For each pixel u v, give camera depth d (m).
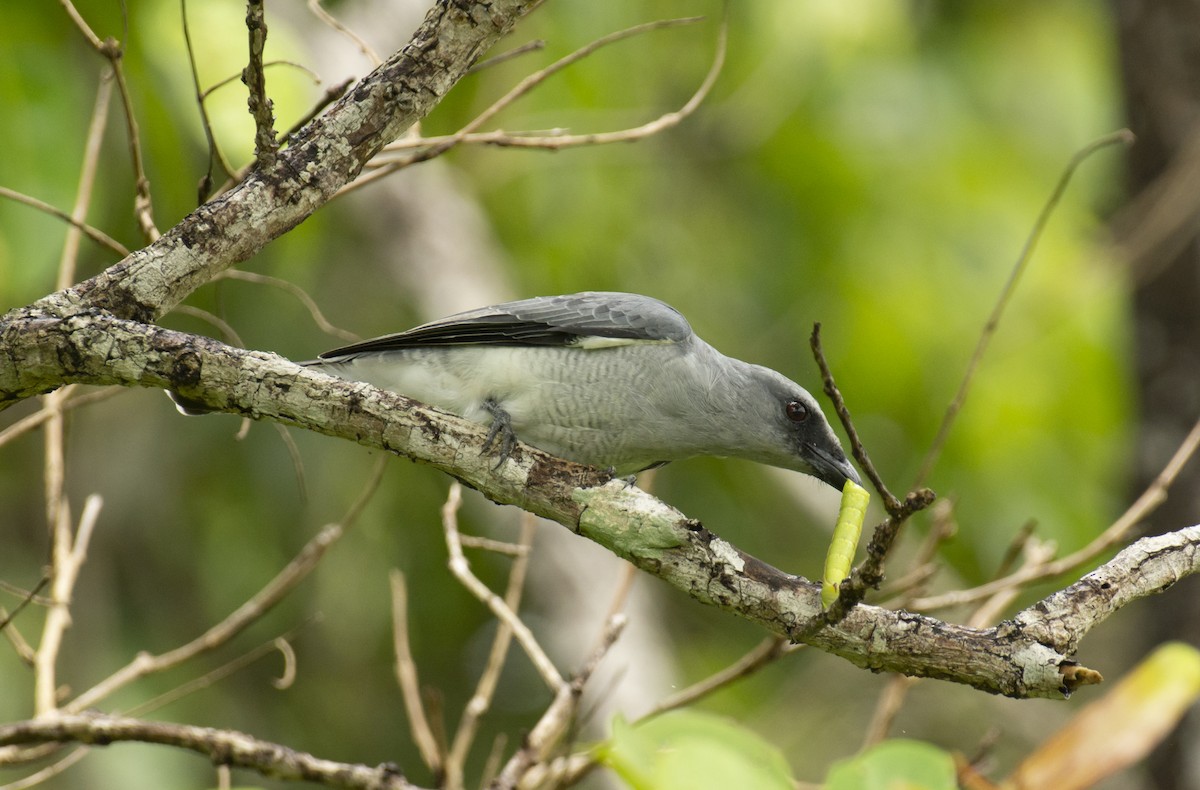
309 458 12.98
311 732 13.32
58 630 7.13
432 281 13.37
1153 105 10.59
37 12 9.13
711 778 3.98
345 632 13.01
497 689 14.14
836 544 5.30
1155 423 10.34
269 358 5.60
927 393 13.75
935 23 14.70
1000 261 13.80
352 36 7.35
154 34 9.07
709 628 14.95
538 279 14.31
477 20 5.62
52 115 9.06
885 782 4.49
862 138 14.06
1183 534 5.29
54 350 5.35
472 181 14.25
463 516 13.55
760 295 14.49
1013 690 4.96
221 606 12.84
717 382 8.35
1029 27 14.59
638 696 11.69
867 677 13.91
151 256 5.50
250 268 12.67
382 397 5.73
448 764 6.89
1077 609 5.05
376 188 13.61
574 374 7.98
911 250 13.92
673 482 14.47
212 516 13.13
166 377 5.43
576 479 5.74
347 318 13.66
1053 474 13.34
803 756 13.45
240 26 9.16
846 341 14.00
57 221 8.97
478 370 7.94
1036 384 13.34
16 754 6.70
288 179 5.56
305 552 7.32
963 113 14.30
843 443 13.75
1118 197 11.86
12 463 13.30
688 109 7.46
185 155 10.62
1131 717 4.76
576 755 7.04
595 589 12.59
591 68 13.42
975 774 4.88
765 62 12.84
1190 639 9.86
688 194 14.58
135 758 11.48
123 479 13.08
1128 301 11.18
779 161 14.33
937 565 8.94
